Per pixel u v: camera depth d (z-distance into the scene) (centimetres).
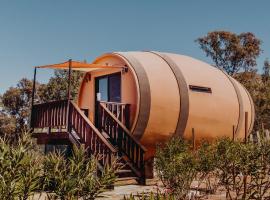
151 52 1440
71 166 410
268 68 4709
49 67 1334
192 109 1298
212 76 1470
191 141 1221
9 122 3969
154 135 1226
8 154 382
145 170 1046
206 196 803
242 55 4631
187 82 1318
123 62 1277
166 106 1231
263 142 688
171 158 790
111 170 423
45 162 416
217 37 4719
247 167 671
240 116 1494
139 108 1177
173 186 760
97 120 1195
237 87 1555
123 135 1130
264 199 696
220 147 796
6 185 357
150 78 1232
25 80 4238
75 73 3328
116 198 779
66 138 1108
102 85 1420
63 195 397
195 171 812
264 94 3856
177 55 1508
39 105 1242
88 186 402
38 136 1228
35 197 712
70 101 1105
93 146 999
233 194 827
